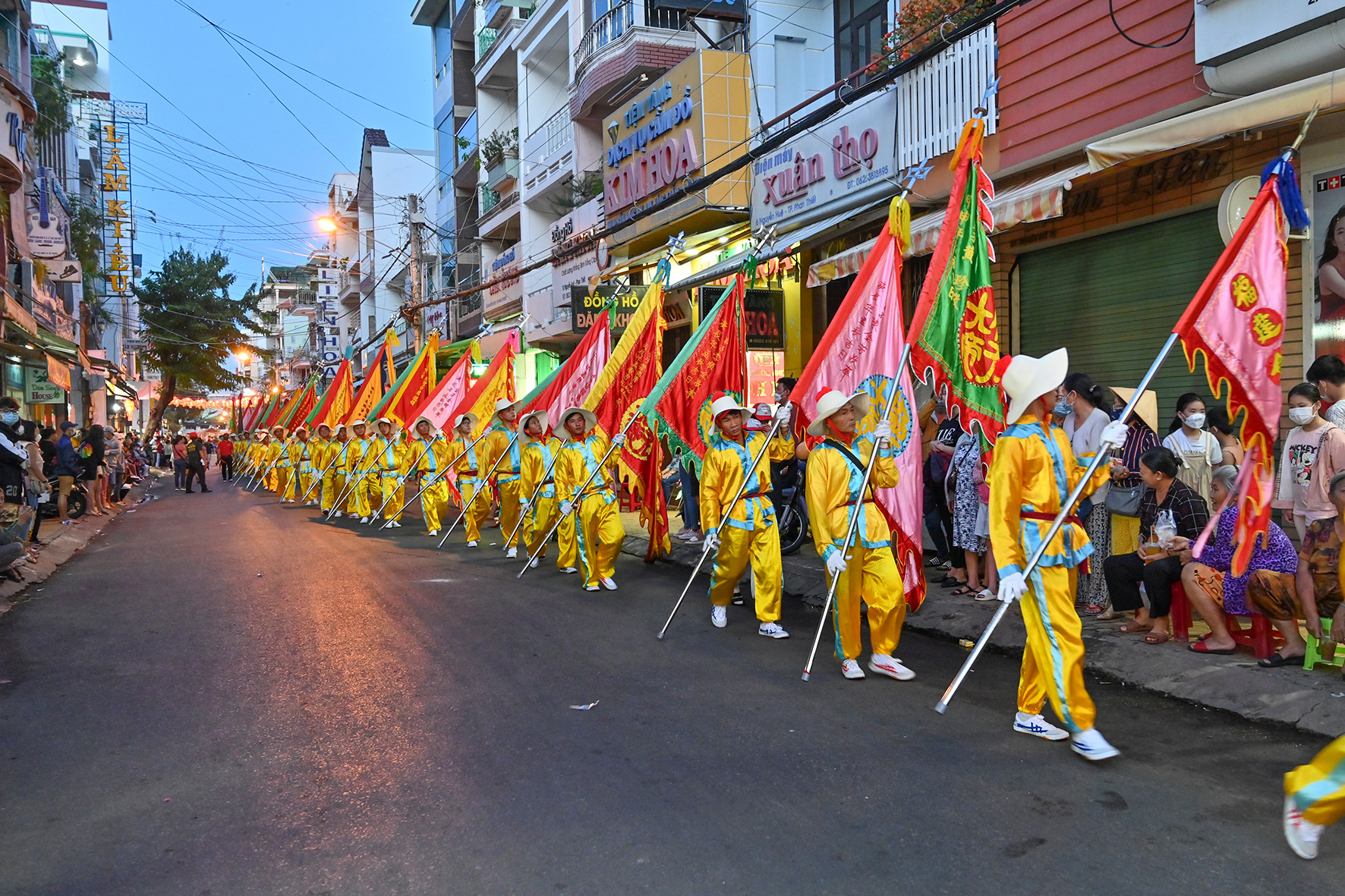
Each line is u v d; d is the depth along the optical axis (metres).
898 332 6.33
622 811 3.67
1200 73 7.38
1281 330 4.41
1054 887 3.01
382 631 6.86
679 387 8.24
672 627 6.87
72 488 14.92
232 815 3.74
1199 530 5.41
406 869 3.25
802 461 9.48
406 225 37.00
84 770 4.25
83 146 32.00
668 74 15.73
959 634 6.37
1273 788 3.75
